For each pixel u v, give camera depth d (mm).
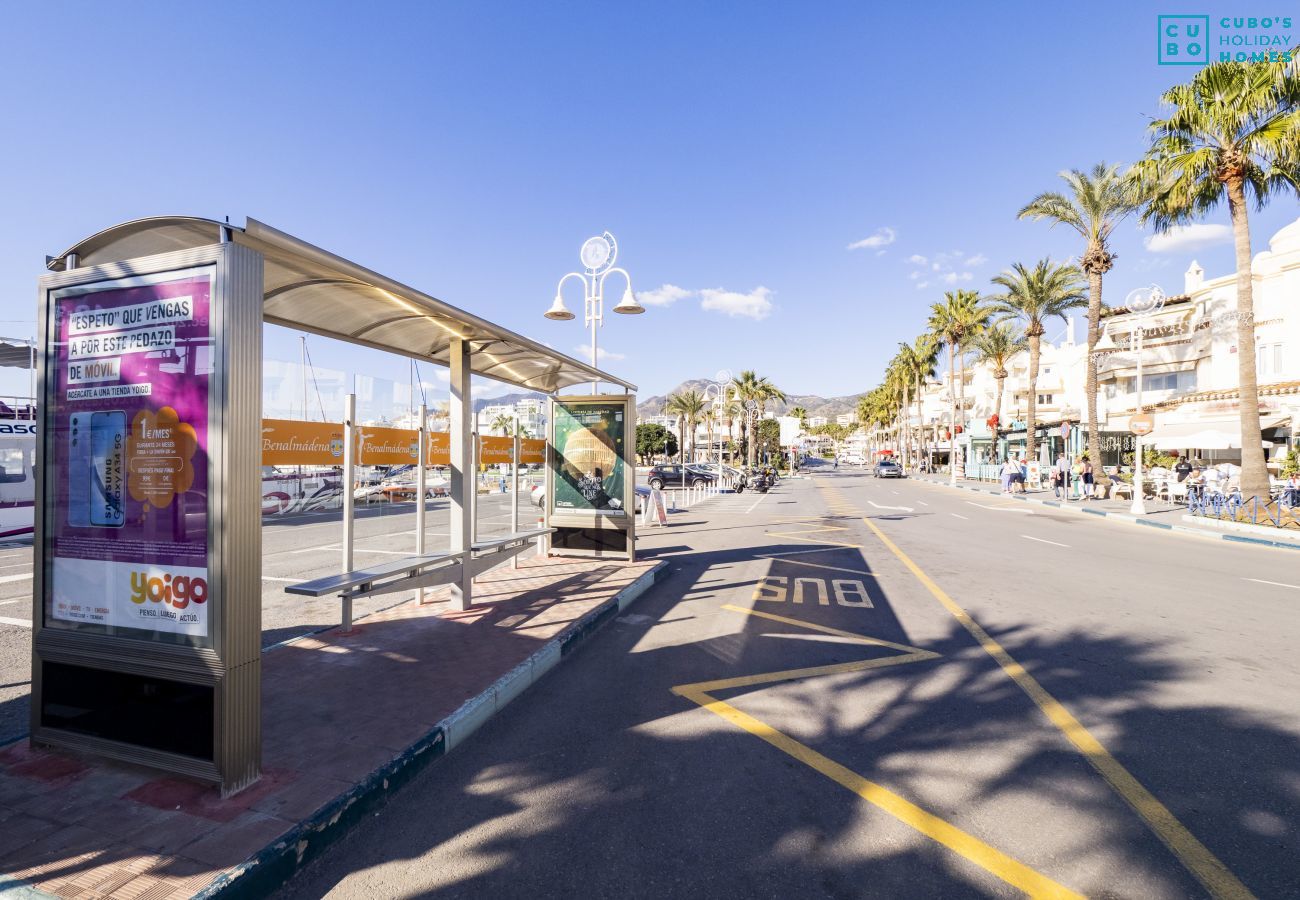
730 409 56562
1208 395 28484
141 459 3277
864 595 8188
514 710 4480
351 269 4090
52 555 3486
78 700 3398
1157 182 17734
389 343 6902
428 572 6359
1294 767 3592
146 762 3219
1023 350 44531
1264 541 13453
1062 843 2885
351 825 3039
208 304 3148
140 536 3275
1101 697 4672
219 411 3074
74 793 3082
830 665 5422
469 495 6949
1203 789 3355
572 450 10227
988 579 9281
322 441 5691
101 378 3393
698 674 5211
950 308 46375
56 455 3482
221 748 3051
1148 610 7352
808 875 2658
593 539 10156
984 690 4816
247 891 2502
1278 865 2727
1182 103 16938
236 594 3096
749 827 3014
